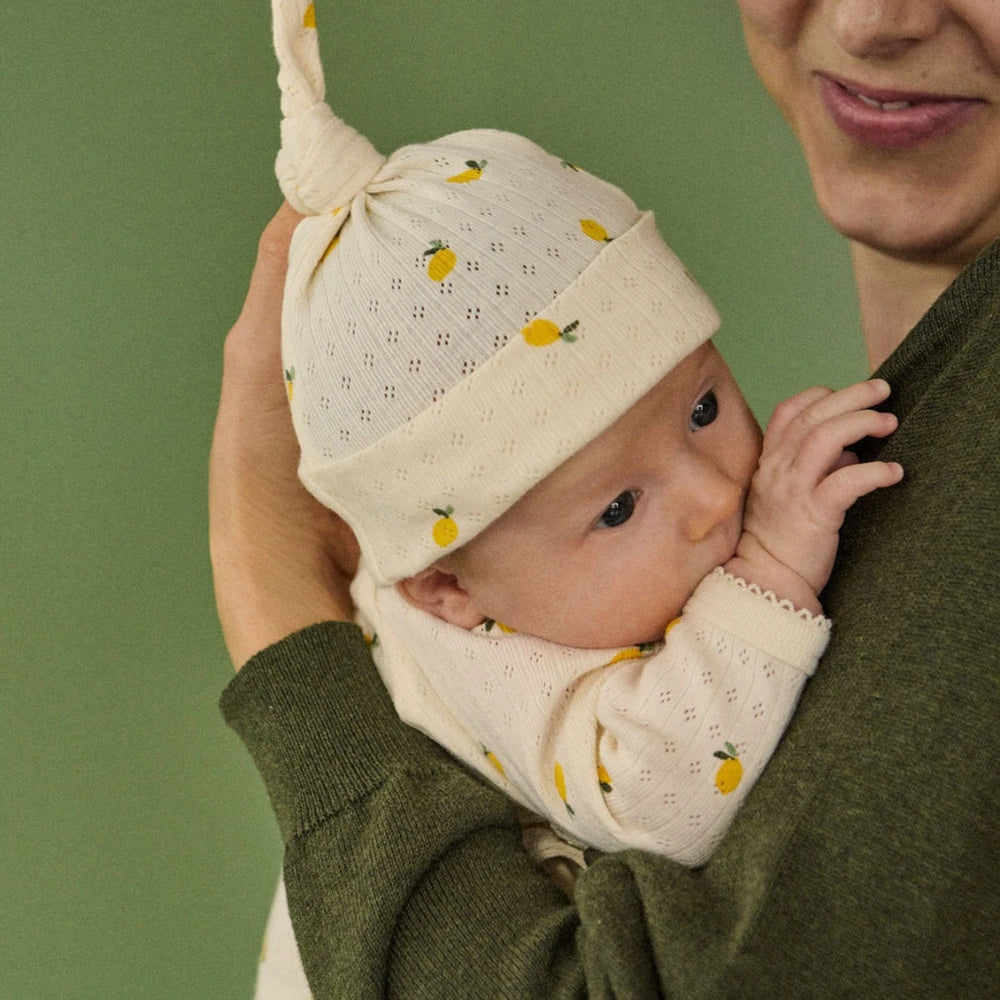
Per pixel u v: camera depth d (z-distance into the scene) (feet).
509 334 2.63
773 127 4.52
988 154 2.46
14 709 4.49
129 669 4.52
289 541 3.51
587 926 2.28
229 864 4.75
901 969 2.00
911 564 2.17
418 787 2.79
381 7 4.10
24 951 4.66
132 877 4.68
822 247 4.69
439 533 2.82
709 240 4.65
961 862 1.96
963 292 2.35
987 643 1.98
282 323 3.03
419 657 3.20
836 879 2.04
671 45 4.37
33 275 4.12
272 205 4.16
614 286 2.68
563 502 2.74
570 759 2.81
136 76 3.99
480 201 2.75
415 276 2.69
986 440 2.13
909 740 2.03
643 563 2.79
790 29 2.58
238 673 3.13
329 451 2.89
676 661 2.63
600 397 2.62
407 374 2.68
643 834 2.63
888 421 2.47
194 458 4.40
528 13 4.23
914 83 2.36
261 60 4.01
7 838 4.58
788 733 2.40
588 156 4.44
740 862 2.21
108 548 4.40
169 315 4.23
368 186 2.89
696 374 2.81
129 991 4.76
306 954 2.69
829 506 2.45
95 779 4.58
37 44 3.94
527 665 2.97
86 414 4.27
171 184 4.09
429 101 4.24
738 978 2.06
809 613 2.51
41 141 4.01
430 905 2.61
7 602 4.40
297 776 2.89
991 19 2.21
